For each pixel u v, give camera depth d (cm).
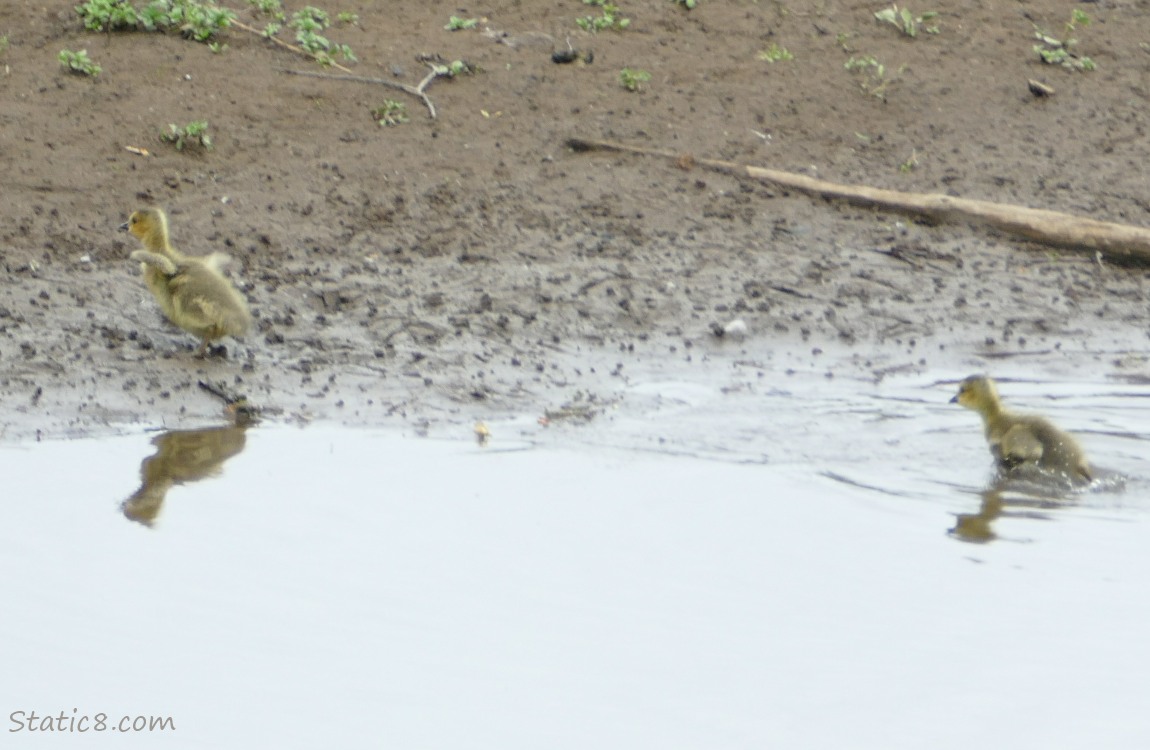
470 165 2288
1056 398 1764
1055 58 2717
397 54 2530
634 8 2750
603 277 2030
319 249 2050
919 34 2766
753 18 2755
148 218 1828
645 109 2466
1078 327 1969
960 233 2223
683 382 1772
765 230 2197
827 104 2531
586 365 1802
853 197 2272
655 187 2281
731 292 2012
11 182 2106
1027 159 2428
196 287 1717
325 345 1805
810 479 1523
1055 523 1447
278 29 2547
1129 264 2156
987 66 2694
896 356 1872
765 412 1697
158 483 1466
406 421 1636
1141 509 1478
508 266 2047
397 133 2339
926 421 1691
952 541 1400
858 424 1675
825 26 2756
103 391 1655
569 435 1614
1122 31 2866
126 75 2370
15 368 1684
